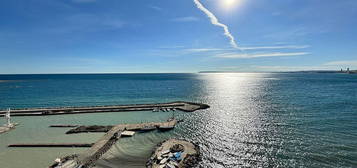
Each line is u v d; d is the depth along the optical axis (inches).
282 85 7411.4
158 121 2719.0
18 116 2989.7
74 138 2004.2
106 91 6077.8
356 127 2186.3
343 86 6466.5
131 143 1898.4
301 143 1779.0
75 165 1427.2
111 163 1510.8
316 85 7007.9
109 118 2893.7
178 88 6899.6
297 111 3002.0
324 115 2721.5
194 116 2883.9
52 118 2891.2
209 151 1688.0
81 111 3270.2
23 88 6860.2
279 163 1460.4
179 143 1804.9
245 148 1723.7
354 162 1432.1
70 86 7598.4
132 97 4877.0
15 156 1608.0
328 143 1760.6
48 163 1494.8
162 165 1411.2
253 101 3993.6
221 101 4092.0
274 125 2320.4
